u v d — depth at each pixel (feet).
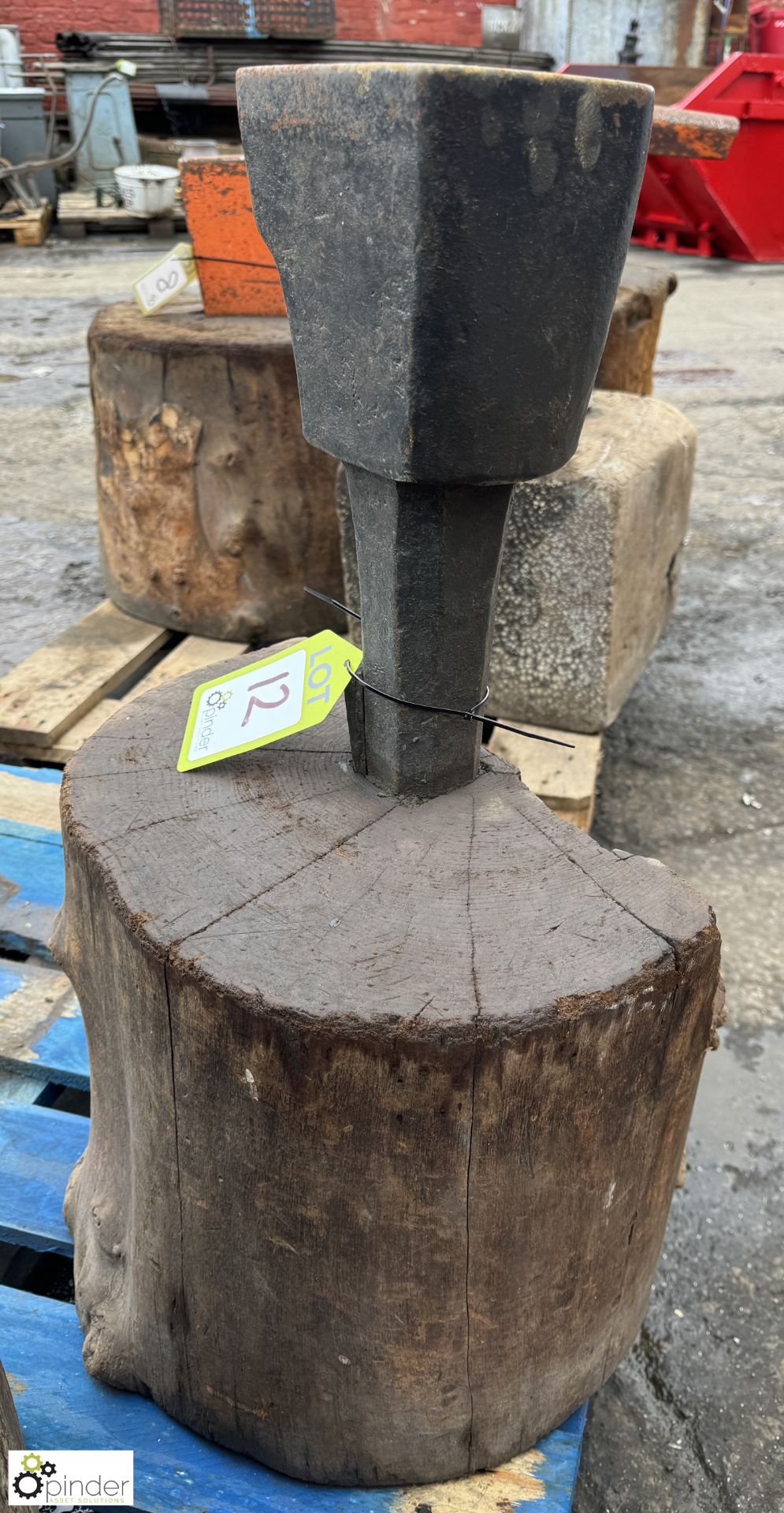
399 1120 3.10
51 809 6.97
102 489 9.40
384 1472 3.81
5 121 28.22
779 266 27.22
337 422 3.30
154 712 4.40
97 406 9.05
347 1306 3.46
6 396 17.25
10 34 28.32
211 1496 3.80
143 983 3.34
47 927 5.96
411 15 32.60
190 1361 3.84
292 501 8.79
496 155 2.66
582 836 3.71
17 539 12.48
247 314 9.30
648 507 7.63
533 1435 3.95
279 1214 3.37
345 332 3.09
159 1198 3.66
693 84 24.70
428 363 2.87
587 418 8.31
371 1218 3.29
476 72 2.55
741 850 8.04
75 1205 4.57
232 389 8.37
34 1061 5.28
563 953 3.19
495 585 3.59
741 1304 5.14
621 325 10.39
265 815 3.76
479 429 3.02
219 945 3.21
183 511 8.89
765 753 9.20
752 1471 4.54
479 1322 3.51
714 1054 6.43
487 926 3.29
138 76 30.27
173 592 9.29
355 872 3.49
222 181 8.61
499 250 2.78
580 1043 3.09
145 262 25.61
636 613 7.95
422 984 3.08
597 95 2.73
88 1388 4.17
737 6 31.40
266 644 9.39
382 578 3.45
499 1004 3.02
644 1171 3.62
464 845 3.63
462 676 3.67
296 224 3.13
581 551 7.18
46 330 20.36
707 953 3.30
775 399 17.84
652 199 27.68
